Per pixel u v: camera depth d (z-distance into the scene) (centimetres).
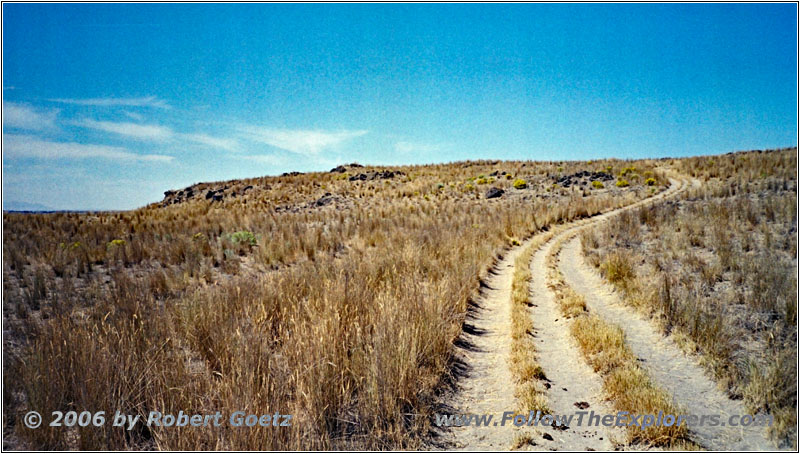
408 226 2261
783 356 528
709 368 576
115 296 869
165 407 456
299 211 3647
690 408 492
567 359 648
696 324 668
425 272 1164
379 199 3838
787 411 446
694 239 1258
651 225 1584
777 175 2502
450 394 562
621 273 1059
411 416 491
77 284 1116
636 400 487
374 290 880
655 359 632
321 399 471
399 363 526
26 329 691
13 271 1188
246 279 958
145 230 2216
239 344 532
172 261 1404
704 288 882
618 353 615
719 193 2036
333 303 712
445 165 5284
